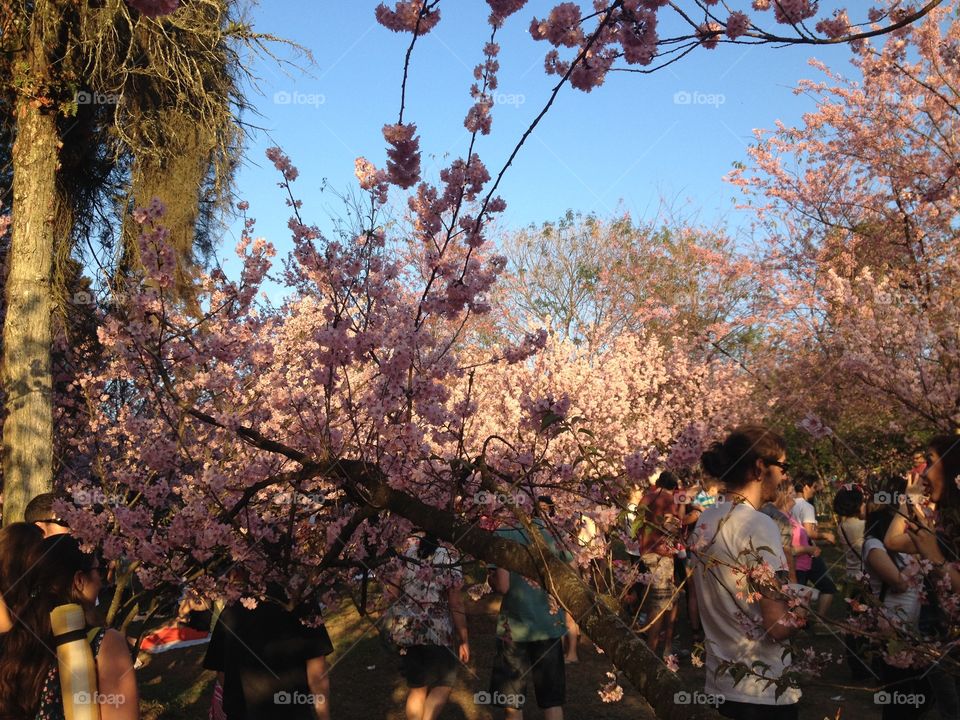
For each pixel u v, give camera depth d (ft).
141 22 24.93
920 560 9.61
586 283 74.90
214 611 12.80
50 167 22.79
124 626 11.72
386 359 10.36
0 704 7.76
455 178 10.62
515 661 16.71
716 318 66.90
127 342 11.52
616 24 9.75
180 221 26.66
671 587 21.97
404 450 10.00
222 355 12.44
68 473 26.50
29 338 21.83
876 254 35.58
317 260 11.71
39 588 8.11
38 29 22.82
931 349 25.55
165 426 13.64
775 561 9.59
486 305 10.91
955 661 8.64
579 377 44.21
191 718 20.77
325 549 11.49
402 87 9.55
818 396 33.35
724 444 10.59
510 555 8.13
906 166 33.83
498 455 10.86
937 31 31.89
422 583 11.94
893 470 13.71
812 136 38.86
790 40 8.99
